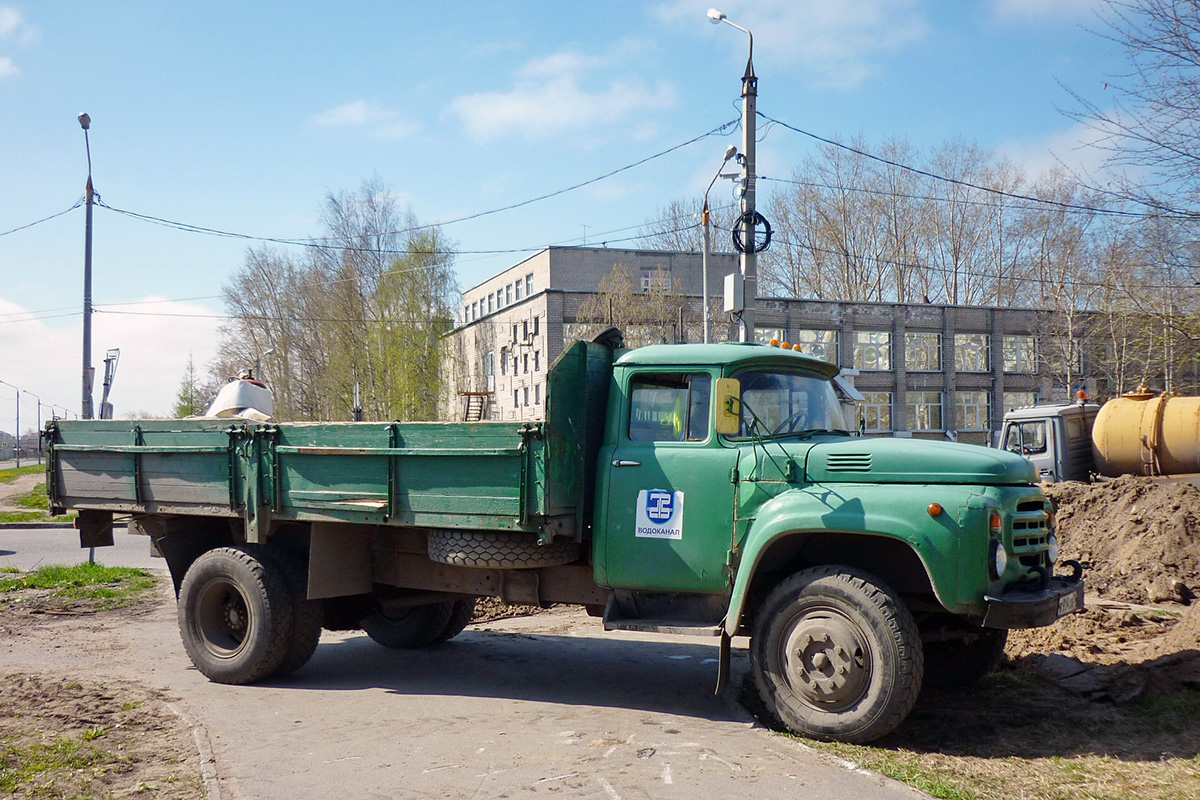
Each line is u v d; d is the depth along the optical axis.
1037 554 5.53
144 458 8.00
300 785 4.68
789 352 6.37
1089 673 6.45
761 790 4.51
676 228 52.66
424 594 7.80
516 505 6.11
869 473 5.49
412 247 48.34
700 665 7.74
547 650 8.41
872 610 5.14
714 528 5.87
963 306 51.50
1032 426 16.59
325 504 6.97
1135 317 13.70
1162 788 4.38
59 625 9.56
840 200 54.66
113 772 4.83
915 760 4.93
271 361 56.41
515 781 4.71
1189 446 14.33
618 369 6.40
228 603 7.45
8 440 116.50
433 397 47.62
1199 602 7.34
